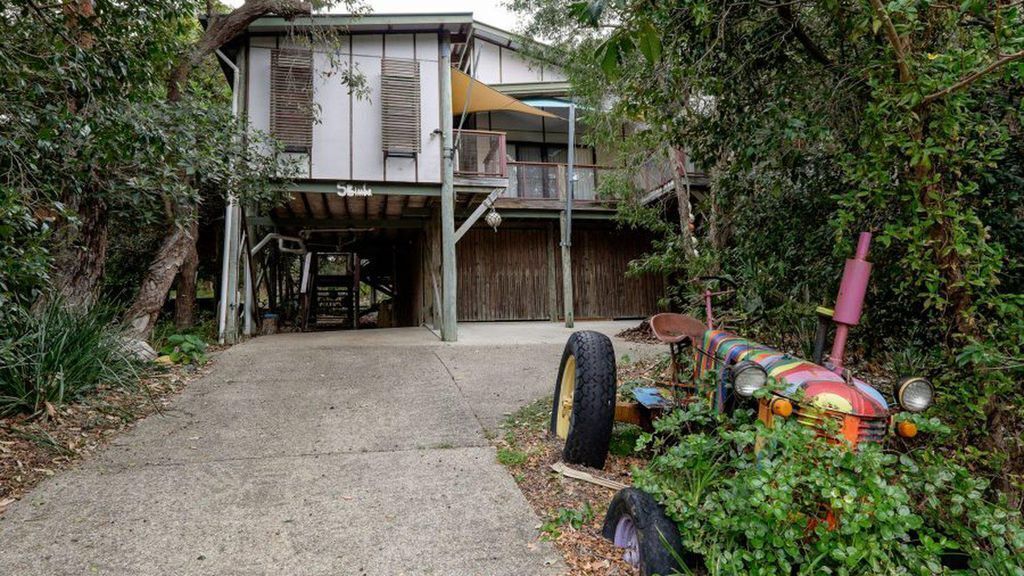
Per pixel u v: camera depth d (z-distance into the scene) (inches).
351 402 185.2
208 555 89.8
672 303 513.0
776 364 83.5
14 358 150.5
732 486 71.2
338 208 384.5
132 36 144.4
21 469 121.6
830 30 110.0
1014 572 60.3
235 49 325.1
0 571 84.1
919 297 90.4
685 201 316.8
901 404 73.8
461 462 131.4
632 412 125.7
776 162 128.4
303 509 106.7
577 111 488.1
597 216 482.6
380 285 689.0
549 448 137.3
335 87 329.1
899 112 77.6
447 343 317.4
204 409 173.8
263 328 378.3
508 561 88.3
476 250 502.6
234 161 243.0
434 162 340.5
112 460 130.3
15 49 118.3
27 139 124.9
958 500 65.0
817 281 130.4
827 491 61.5
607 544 90.7
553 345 311.9
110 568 85.7
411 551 91.4
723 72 122.8
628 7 82.4
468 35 350.0
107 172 179.6
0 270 103.7
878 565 61.1
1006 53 69.1
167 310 448.5
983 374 74.0
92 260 223.5
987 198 86.9
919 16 85.2
